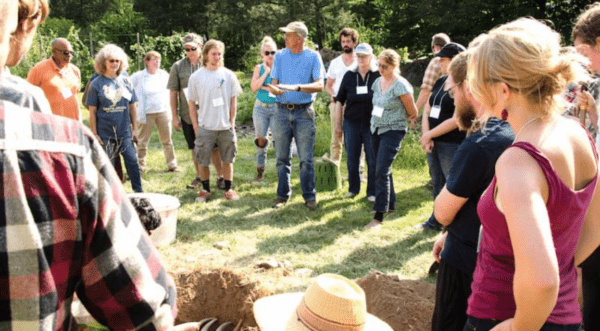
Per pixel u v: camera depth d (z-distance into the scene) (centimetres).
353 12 2948
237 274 376
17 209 82
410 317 335
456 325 254
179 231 571
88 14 4497
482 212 168
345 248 523
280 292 423
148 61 788
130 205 104
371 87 632
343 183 755
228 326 357
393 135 566
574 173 162
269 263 473
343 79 650
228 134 668
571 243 165
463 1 2322
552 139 159
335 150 762
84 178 91
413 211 631
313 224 593
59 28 3300
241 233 567
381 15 2861
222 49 650
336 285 247
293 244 536
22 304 83
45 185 85
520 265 142
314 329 239
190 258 494
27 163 83
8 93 91
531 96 159
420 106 646
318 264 485
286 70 619
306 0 3531
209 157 668
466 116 284
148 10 4294
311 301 244
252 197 695
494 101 166
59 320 89
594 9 299
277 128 632
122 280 97
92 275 95
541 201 146
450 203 238
